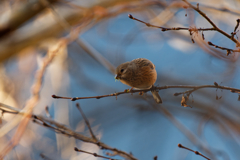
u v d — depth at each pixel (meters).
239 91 6.21
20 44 12.04
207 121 11.10
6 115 10.41
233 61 8.43
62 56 11.85
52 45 12.32
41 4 11.74
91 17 11.12
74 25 12.23
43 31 12.11
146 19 12.49
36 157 10.01
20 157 9.80
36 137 10.62
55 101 10.77
